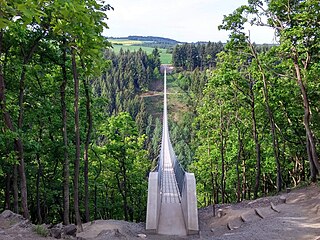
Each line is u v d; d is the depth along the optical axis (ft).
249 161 94.79
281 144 90.58
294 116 76.74
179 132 251.19
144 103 356.18
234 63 74.33
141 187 103.30
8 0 13.84
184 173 65.21
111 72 399.65
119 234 39.96
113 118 86.07
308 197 54.39
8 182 57.98
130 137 89.66
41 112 56.34
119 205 102.32
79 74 52.08
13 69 49.29
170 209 66.03
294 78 65.46
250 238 38.01
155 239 48.37
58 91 59.88
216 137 94.63
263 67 69.97
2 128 46.60
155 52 503.20
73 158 60.54
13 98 50.60
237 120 87.10
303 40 57.98
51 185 69.82
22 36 42.42
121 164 90.43
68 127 61.21
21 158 45.60
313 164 64.23
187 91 386.73
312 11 55.01
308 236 36.91
